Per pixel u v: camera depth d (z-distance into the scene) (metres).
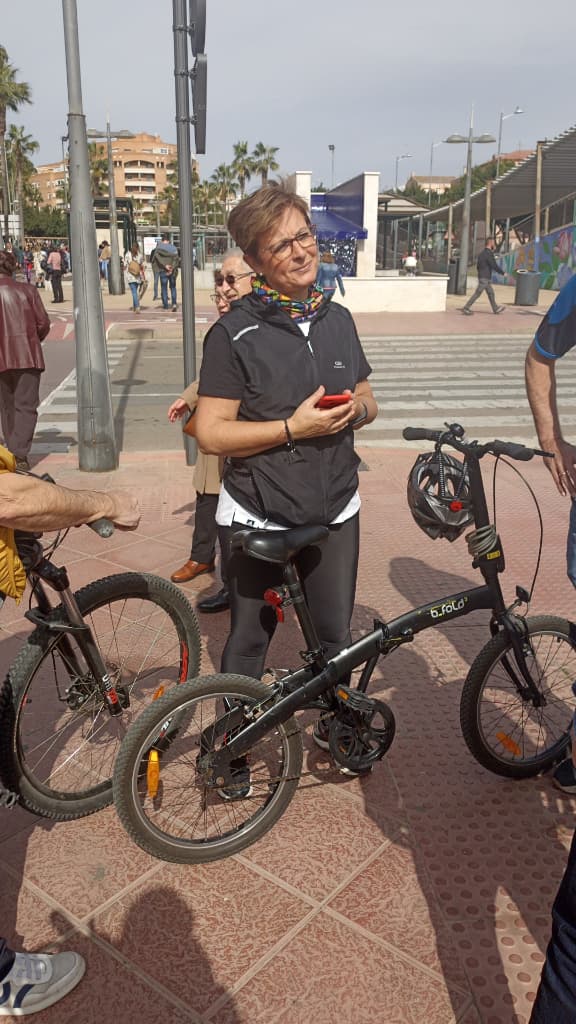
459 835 2.62
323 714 2.93
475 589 2.76
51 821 2.71
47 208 106.62
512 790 2.85
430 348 15.91
